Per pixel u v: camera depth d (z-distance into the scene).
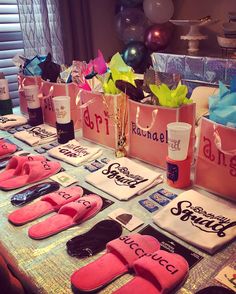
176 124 0.96
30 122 1.57
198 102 1.67
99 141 1.31
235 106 0.87
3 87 1.68
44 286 0.64
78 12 3.03
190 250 0.71
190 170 0.99
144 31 3.18
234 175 0.87
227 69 2.42
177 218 0.80
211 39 3.20
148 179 1.00
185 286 0.62
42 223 0.82
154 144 1.09
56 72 1.49
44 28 2.81
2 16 2.71
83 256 0.71
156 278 0.60
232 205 0.87
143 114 1.08
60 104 1.27
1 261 0.70
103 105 1.22
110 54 3.57
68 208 0.85
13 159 1.12
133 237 0.73
